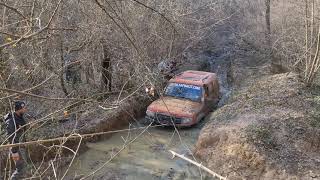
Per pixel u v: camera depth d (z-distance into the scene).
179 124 12.39
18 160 7.31
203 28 17.36
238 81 17.56
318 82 14.09
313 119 10.78
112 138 11.84
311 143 9.84
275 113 11.23
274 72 17.88
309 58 13.29
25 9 5.46
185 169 10.25
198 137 11.37
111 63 12.46
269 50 19.88
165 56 14.28
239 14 22.55
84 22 8.77
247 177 9.20
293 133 10.10
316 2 14.05
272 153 9.41
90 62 11.66
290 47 17.58
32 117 8.77
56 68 9.31
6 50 6.20
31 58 7.06
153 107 12.65
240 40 22.55
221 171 9.72
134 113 13.17
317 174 8.59
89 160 10.35
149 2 12.37
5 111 6.98
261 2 22.36
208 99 13.73
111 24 10.39
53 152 9.46
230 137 10.27
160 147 11.45
